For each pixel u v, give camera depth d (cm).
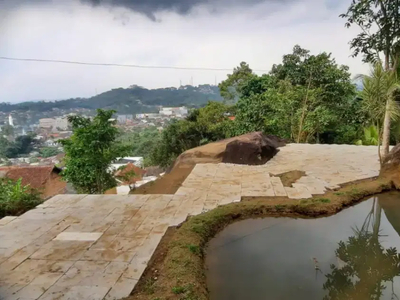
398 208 475
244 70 1862
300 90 1205
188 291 263
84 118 761
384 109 560
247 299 270
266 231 404
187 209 461
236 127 1248
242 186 560
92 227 407
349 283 295
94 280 287
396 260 338
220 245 370
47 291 271
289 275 307
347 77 1220
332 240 381
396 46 596
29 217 444
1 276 296
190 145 1714
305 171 649
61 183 1268
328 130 1287
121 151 771
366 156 774
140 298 257
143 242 363
